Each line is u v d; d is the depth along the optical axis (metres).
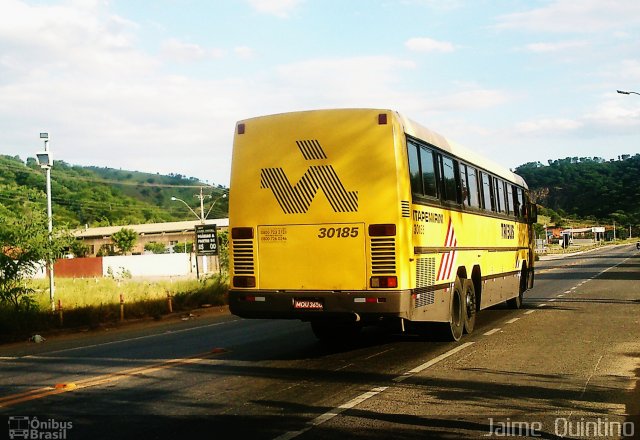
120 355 13.27
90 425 7.47
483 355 11.77
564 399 8.38
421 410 7.86
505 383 9.35
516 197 20.38
